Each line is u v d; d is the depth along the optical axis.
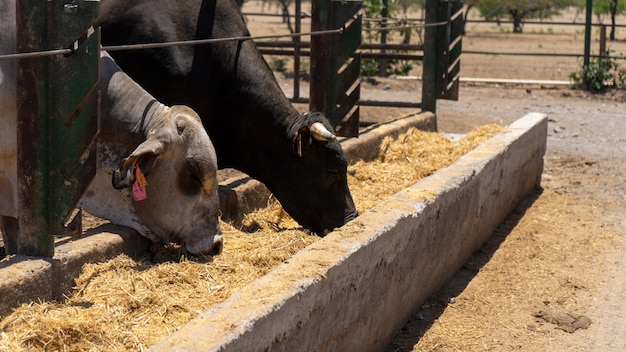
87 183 4.64
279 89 6.77
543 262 7.16
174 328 4.28
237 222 6.59
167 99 6.76
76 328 4.01
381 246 5.13
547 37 31.42
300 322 4.18
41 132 4.63
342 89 8.53
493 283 6.65
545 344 5.57
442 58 10.97
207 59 6.79
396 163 8.74
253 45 6.98
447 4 10.83
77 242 5.00
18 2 4.56
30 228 4.69
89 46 4.52
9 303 4.27
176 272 4.96
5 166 5.09
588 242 7.73
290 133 6.47
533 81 17.41
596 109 14.88
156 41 6.67
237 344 3.61
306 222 6.60
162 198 5.30
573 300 6.34
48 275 4.56
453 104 14.88
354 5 8.33
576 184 9.84
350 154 8.37
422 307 6.11
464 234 6.91
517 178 8.62
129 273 4.91
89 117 4.58
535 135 9.20
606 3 35.78
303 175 6.51
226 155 6.92
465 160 7.32
